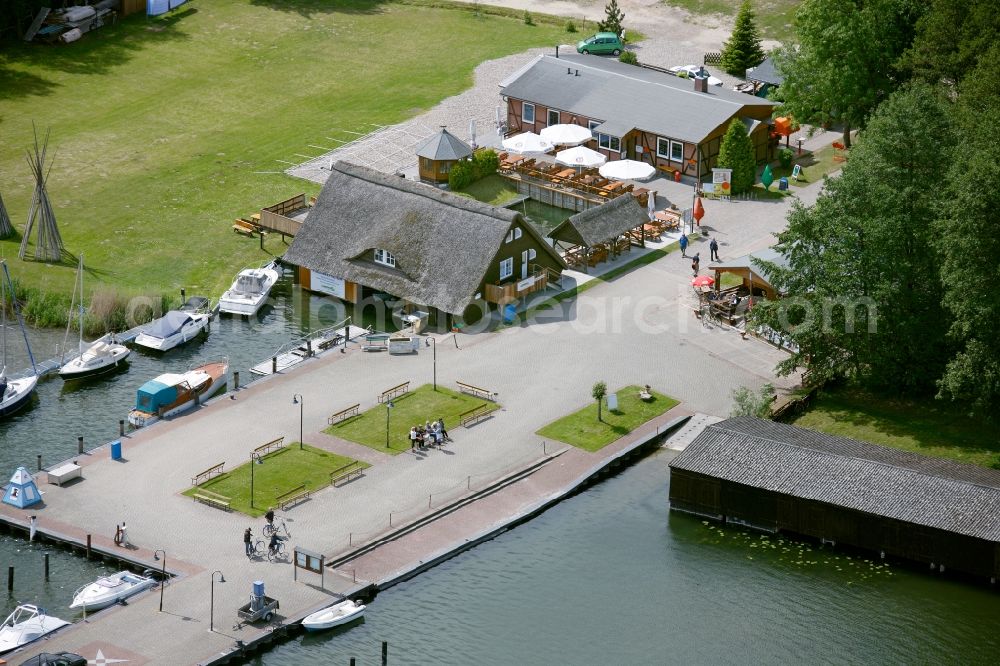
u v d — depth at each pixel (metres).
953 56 132.50
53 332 117.31
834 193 103.88
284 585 84.31
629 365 110.00
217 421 102.50
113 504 92.25
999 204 92.00
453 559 88.38
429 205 119.12
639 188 141.38
